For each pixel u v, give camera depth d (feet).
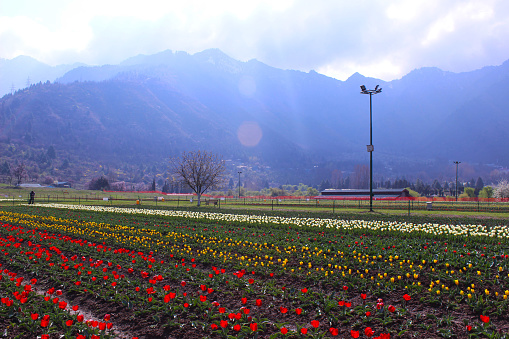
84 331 27.96
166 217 111.86
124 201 272.10
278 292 36.81
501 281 38.19
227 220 102.27
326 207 187.42
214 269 42.55
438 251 51.52
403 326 28.66
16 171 643.04
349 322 30.14
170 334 28.91
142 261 50.19
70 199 289.53
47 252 53.93
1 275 42.60
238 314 26.96
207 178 208.23
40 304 33.73
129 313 33.04
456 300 33.60
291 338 27.66
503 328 27.96
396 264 45.39
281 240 66.90
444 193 602.85
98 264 47.42
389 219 107.65
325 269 45.65
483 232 72.54
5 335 28.35
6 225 87.45
